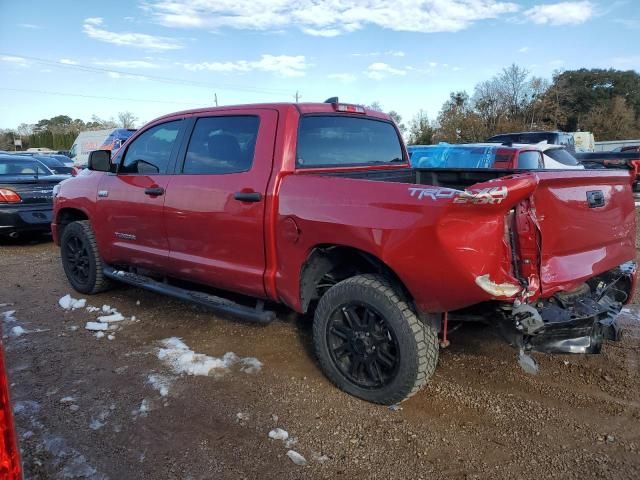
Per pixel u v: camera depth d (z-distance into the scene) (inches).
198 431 122.0
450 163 419.5
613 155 600.7
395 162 193.2
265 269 146.9
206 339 175.8
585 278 126.9
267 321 152.6
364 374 134.6
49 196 342.6
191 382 145.6
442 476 106.3
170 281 206.7
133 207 185.2
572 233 124.5
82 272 224.8
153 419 127.1
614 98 2203.5
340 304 134.4
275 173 142.7
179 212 166.7
